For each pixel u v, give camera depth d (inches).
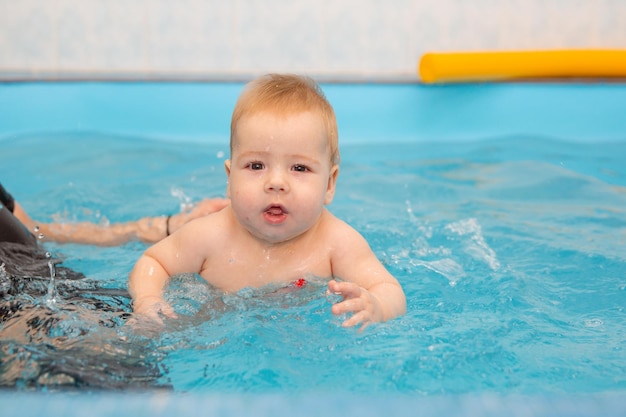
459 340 54.4
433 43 169.5
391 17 168.9
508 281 68.7
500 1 169.3
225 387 46.6
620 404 40.4
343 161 127.1
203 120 150.6
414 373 48.8
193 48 167.0
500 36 170.1
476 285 68.1
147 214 95.7
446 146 141.3
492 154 132.2
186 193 105.3
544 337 56.2
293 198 61.7
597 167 121.0
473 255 77.2
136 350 51.2
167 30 166.2
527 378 48.7
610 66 148.4
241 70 168.4
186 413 39.0
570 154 131.3
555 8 170.1
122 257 77.7
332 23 168.4
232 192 63.4
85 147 134.8
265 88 64.7
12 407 39.7
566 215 93.6
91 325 54.2
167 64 167.2
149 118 149.6
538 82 151.9
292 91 64.3
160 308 58.7
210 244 66.3
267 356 50.9
